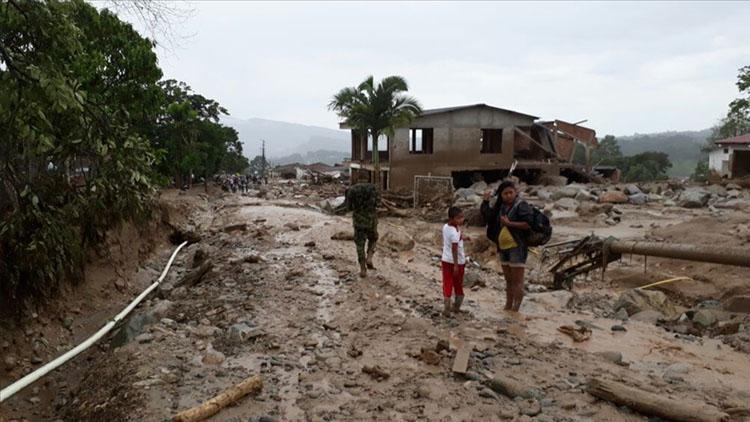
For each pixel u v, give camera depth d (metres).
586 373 6.22
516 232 8.52
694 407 4.96
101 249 11.84
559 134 41.50
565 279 12.68
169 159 37.97
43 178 9.18
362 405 5.38
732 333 8.71
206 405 5.13
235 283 10.15
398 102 32.47
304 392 5.66
